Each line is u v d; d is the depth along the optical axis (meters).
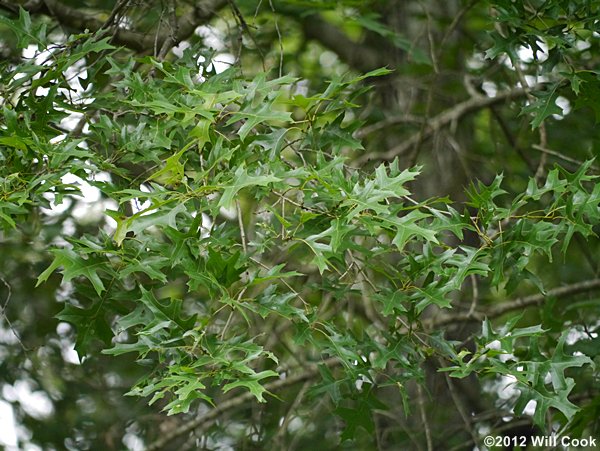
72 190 4.12
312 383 7.82
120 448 8.60
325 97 4.29
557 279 8.90
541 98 5.18
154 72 5.28
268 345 7.83
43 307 8.41
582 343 6.11
